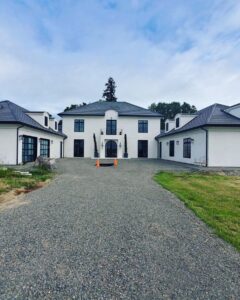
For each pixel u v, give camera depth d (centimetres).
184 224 475
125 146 2980
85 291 255
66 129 3016
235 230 439
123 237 404
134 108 3284
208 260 328
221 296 249
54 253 342
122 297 246
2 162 1611
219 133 1658
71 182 969
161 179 1086
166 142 2688
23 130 1716
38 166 1458
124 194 743
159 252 351
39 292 252
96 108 3231
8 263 312
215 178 1160
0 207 582
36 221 478
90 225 459
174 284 270
